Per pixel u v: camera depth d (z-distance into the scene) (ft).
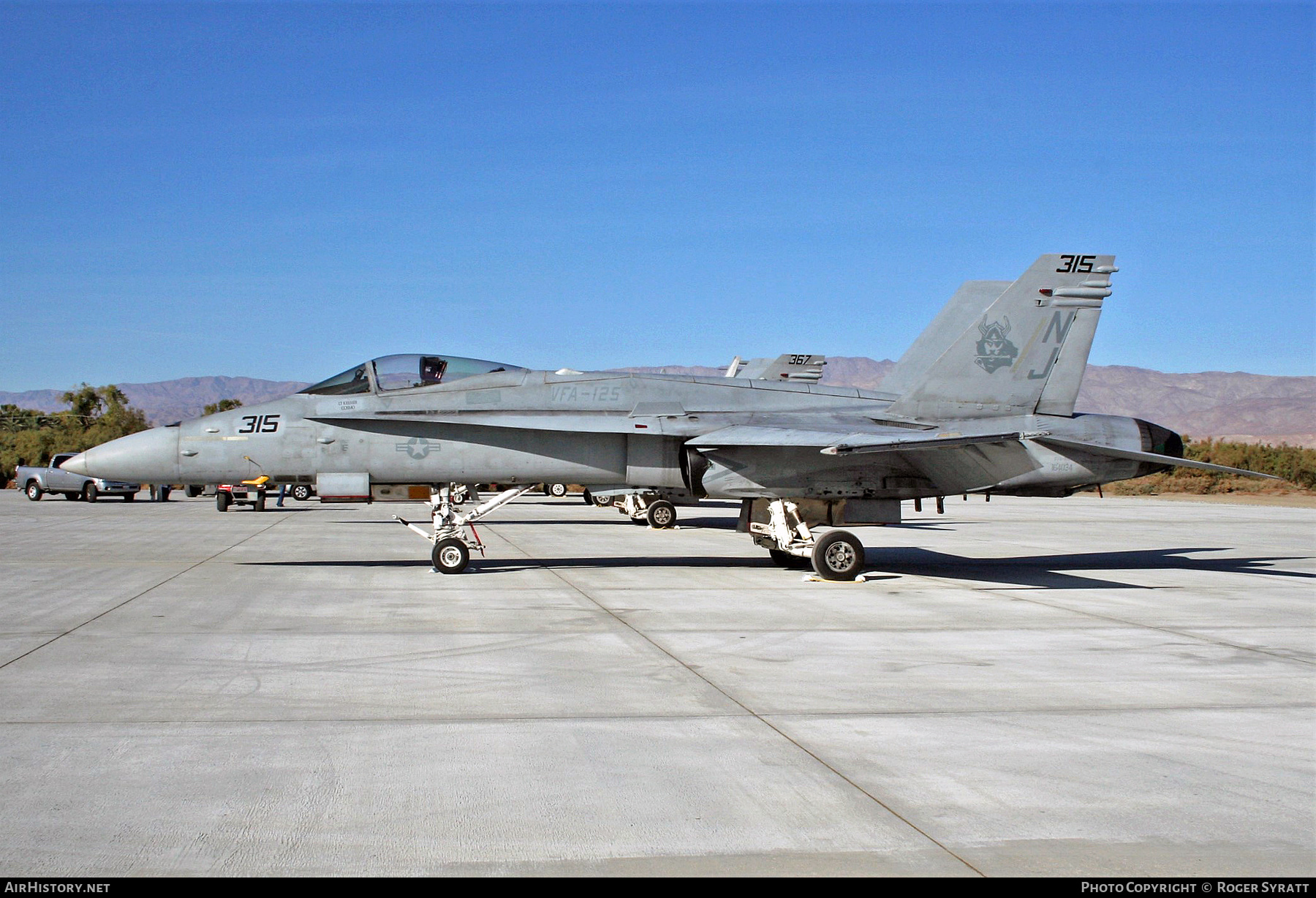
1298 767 17.63
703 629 30.96
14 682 22.94
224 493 100.32
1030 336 48.73
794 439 43.06
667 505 77.25
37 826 14.26
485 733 19.08
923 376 48.03
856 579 44.29
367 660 25.80
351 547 58.39
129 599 36.24
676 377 50.39
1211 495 176.35
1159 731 19.81
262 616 32.53
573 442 46.96
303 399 47.42
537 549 58.70
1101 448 45.29
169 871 12.85
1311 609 36.70
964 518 97.04
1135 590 41.96
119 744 18.15
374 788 15.94
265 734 18.88
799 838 14.15
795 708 21.30
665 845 13.85
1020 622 33.09
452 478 46.98
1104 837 14.35
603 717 20.39
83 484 122.42
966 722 20.29
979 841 14.15
